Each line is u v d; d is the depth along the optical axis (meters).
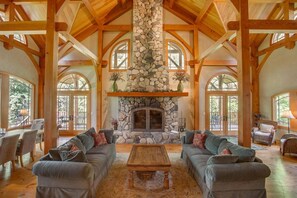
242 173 2.80
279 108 7.67
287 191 3.53
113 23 9.07
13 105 7.14
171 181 3.96
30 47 7.78
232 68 9.25
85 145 4.43
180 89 8.05
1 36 6.15
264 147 6.90
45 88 4.20
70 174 2.83
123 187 3.68
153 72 8.18
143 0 8.49
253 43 8.68
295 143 5.74
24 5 6.52
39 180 2.94
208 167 2.96
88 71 9.13
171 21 9.10
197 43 8.91
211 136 4.79
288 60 7.01
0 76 6.32
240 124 4.29
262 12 6.96
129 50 9.05
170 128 7.96
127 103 8.02
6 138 4.16
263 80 8.43
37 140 6.07
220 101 9.26
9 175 4.25
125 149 6.64
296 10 6.13
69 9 6.36
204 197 3.20
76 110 9.17
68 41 5.51
